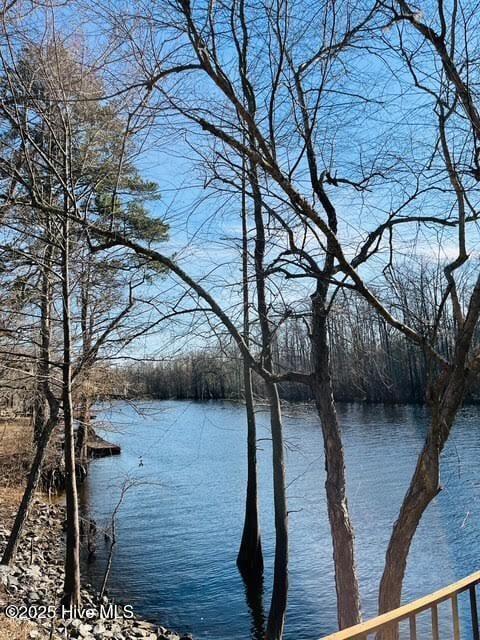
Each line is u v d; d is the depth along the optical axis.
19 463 16.33
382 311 5.16
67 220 9.32
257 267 6.60
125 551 15.00
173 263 6.45
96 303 10.66
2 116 8.12
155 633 10.12
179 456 30.08
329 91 5.80
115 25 5.55
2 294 10.84
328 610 11.07
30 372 10.45
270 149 5.93
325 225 5.00
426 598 3.10
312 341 6.73
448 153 5.74
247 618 11.11
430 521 15.48
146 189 10.73
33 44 7.63
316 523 16.42
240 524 17.19
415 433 29.47
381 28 5.48
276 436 10.61
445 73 5.43
